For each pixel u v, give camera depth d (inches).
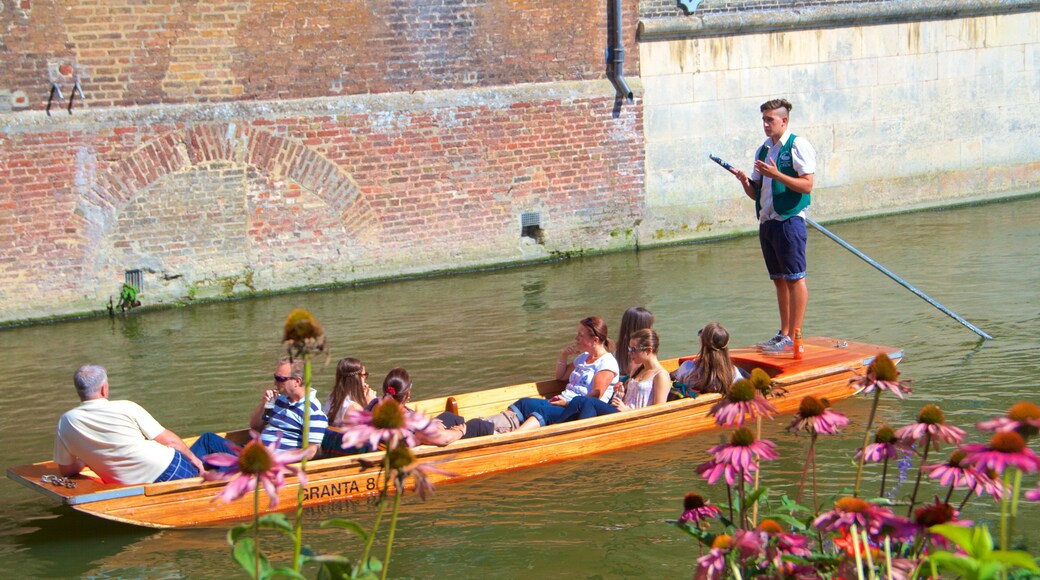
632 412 380.5
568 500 338.6
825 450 366.9
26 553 309.3
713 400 397.4
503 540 309.4
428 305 611.8
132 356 522.9
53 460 366.6
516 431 364.2
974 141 850.8
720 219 776.9
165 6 610.9
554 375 469.4
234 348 531.8
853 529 161.8
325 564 169.5
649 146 745.6
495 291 643.5
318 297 648.4
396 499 163.2
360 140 666.2
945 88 832.3
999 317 533.0
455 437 369.4
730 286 628.4
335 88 658.8
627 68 731.4
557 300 611.8
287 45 641.6
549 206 724.7
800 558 174.9
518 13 695.1
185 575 292.8
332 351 519.2
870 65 804.6
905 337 508.4
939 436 179.6
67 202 603.5
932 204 845.2
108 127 606.2
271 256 657.0
